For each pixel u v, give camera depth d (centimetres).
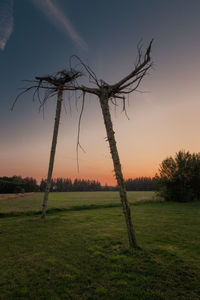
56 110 1529
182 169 2698
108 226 1058
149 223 1103
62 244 714
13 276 449
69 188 14325
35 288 389
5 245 712
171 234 827
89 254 594
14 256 591
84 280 420
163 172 2919
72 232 914
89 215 1515
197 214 1477
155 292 360
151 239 744
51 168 1430
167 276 425
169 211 1681
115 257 542
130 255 558
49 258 567
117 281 411
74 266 500
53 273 461
